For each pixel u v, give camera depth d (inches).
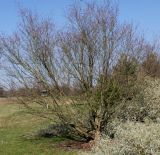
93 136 553.9
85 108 540.7
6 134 737.6
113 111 535.2
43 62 545.0
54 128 665.0
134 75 541.3
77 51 531.5
